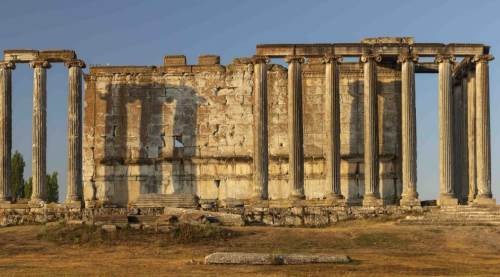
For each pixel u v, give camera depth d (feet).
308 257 153.58
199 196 262.26
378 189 236.02
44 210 231.71
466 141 250.37
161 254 172.76
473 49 237.25
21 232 198.59
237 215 215.51
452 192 233.55
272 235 190.19
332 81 237.25
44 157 240.73
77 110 241.76
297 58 238.07
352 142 261.24
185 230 188.75
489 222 206.39
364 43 239.09
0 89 241.76
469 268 149.07
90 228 190.90
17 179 342.23
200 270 145.28
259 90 238.27
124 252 175.83
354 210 227.81
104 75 265.75
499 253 173.17
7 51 242.78
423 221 208.95
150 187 263.08
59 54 242.99
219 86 264.52
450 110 235.40
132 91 265.34
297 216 226.79
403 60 236.84
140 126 264.52
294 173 235.40
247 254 153.69
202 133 263.90
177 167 263.49
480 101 236.02
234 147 263.08
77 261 162.50
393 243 183.32
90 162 264.31
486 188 233.35
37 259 166.20
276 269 146.00
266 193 236.43
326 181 246.88
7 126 241.76
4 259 166.91
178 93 264.93
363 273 141.08
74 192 238.48
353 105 261.85
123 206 251.80
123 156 263.90
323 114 261.65
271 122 262.88
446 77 236.22
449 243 182.70
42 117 240.94
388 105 259.60
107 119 264.72
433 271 144.77
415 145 235.61
